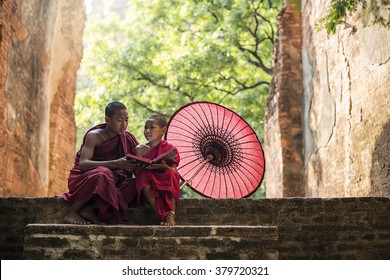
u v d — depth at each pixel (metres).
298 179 18.81
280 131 19.11
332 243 9.46
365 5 12.32
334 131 14.90
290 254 9.41
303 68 19.00
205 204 9.41
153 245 7.56
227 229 7.60
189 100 28.91
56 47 17.69
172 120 10.16
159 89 30.75
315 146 17.02
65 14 18.69
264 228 7.61
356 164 13.02
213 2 26.28
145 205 9.23
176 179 8.92
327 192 15.55
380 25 11.48
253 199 9.47
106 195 8.63
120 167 8.91
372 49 11.99
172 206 8.85
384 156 11.38
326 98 15.78
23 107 14.34
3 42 12.56
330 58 15.38
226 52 26.48
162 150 9.09
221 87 28.78
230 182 10.30
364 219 9.54
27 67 14.65
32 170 15.30
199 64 26.81
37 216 9.25
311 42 17.83
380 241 9.51
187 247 7.56
